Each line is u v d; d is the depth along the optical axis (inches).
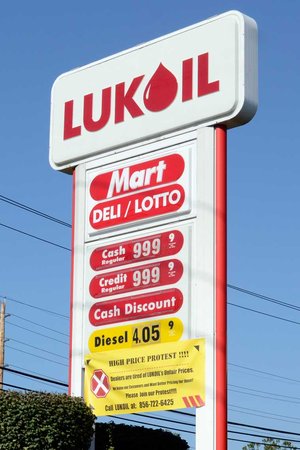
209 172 673.0
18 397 642.8
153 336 676.7
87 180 746.2
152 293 684.7
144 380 674.2
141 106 720.3
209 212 666.8
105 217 727.1
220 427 630.5
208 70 684.7
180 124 692.7
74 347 719.1
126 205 715.4
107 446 716.0
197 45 695.1
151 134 708.7
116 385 688.4
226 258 658.8
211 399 637.3
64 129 767.7
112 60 747.4
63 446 639.8
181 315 665.0
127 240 709.9
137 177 713.6
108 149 735.1
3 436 630.5
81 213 743.7
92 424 668.1
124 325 694.5
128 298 697.6
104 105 745.0
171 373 661.3
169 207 688.4
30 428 631.8
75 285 732.0
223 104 670.5
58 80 781.3
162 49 715.4
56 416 641.6
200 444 636.7
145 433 742.5
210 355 644.1
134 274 698.8
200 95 685.9
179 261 675.4
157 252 689.0
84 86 762.8
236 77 669.3
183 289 668.1
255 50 679.1
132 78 730.2
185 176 685.3
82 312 722.2
